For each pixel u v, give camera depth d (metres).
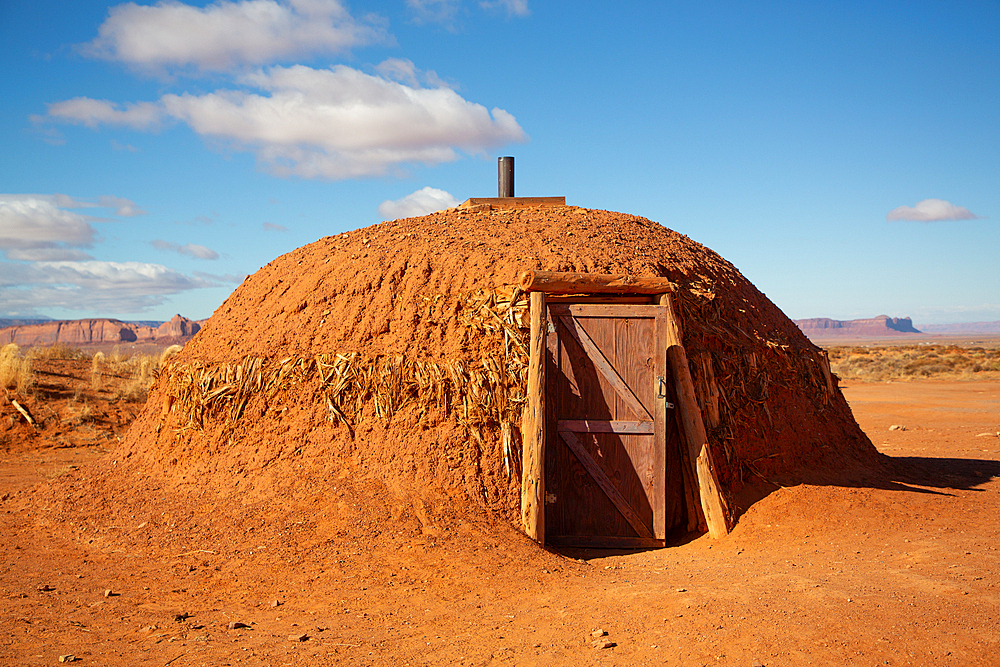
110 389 16.89
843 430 8.98
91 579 5.60
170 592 5.30
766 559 5.89
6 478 10.52
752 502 7.07
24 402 14.74
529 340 7.13
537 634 4.34
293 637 4.33
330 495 6.57
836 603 4.56
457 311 7.48
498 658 3.98
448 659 3.99
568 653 4.02
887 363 40.62
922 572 5.25
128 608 4.92
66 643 4.21
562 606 4.88
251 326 8.40
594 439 6.95
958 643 3.87
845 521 6.68
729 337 8.06
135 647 4.16
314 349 7.62
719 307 8.30
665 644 4.05
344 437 7.00
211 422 7.64
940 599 4.60
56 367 17.78
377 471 6.73
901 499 7.18
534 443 6.58
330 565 5.68
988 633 3.99
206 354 8.40
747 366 8.02
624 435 6.95
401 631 4.46
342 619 4.70
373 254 8.38
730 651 3.89
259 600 5.12
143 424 8.74
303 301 8.22
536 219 9.10
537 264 7.65
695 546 6.60
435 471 6.63
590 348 7.00
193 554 6.08
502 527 6.34
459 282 7.69
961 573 5.17
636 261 8.05
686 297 7.98
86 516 7.17
